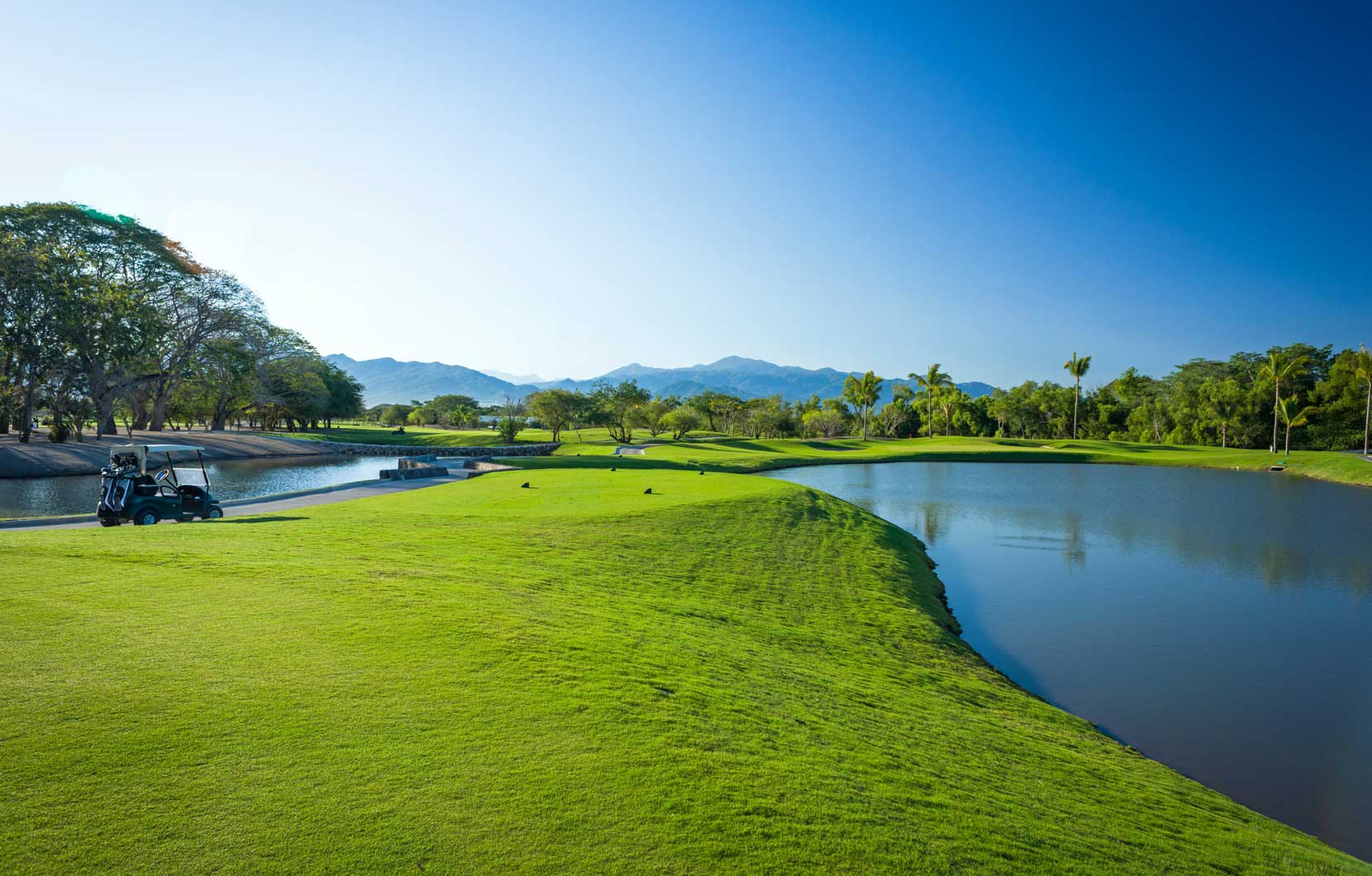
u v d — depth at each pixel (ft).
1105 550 92.53
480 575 42.06
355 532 55.98
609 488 108.37
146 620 27.94
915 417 460.96
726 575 56.90
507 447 272.10
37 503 103.65
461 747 19.56
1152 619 61.31
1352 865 24.17
